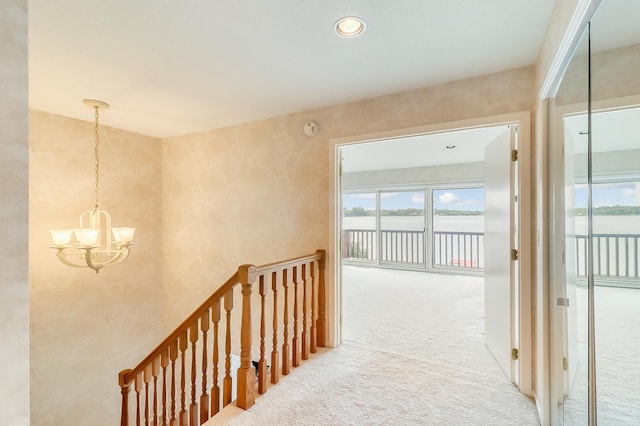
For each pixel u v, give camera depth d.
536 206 2.00
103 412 3.27
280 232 3.10
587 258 1.34
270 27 1.66
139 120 3.23
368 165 6.50
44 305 2.90
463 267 6.38
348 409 1.91
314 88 2.44
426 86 2.40
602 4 1.05
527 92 2.07
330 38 1.77
